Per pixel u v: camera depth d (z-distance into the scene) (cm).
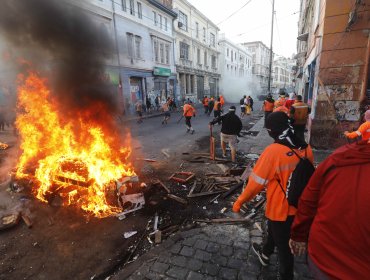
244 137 987
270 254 253
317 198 138
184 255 286
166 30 2527
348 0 618
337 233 117
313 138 712
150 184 493
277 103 976
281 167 198
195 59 3272
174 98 2767
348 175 114
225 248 296
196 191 468
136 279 254
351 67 644
